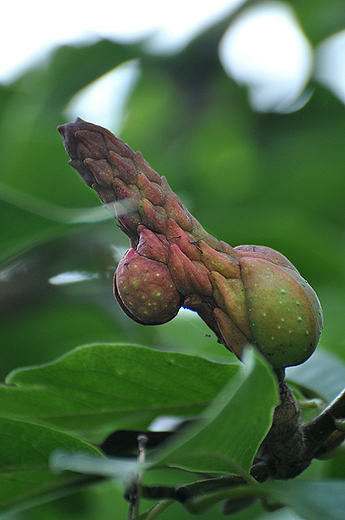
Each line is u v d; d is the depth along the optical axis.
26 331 0.78
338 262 0.88
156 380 0.60
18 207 0.57
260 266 0.57
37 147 0.71
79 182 0.69
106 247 0.66
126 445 0.59
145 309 0.57
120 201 0.56
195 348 0.87
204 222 0.87
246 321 0.56
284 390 0.58
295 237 0.86
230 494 0.56
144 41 1.13
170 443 0.59
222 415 0.54
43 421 0.61
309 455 0.58
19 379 0.60
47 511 0.69
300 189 1.12
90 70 1.10
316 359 0.65
